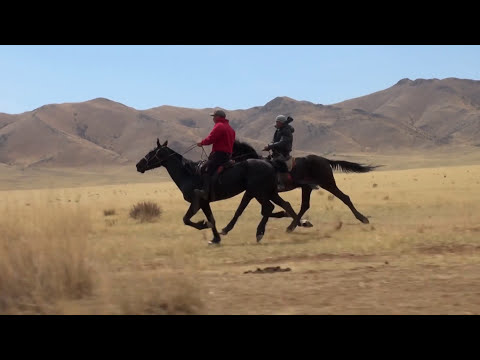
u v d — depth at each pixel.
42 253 7.96
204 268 10.89
